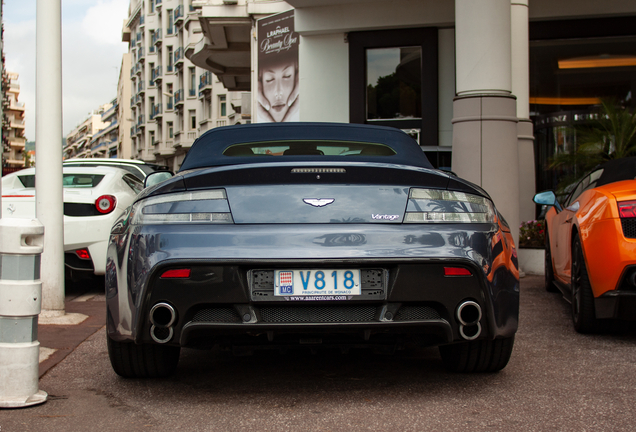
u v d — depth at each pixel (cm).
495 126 755
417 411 268
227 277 253
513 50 1005
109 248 298
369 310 261
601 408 271
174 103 5578
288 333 262
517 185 774
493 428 246
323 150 346
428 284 259
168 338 258
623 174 459
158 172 369
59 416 263
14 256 278
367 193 266
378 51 1459
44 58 483
